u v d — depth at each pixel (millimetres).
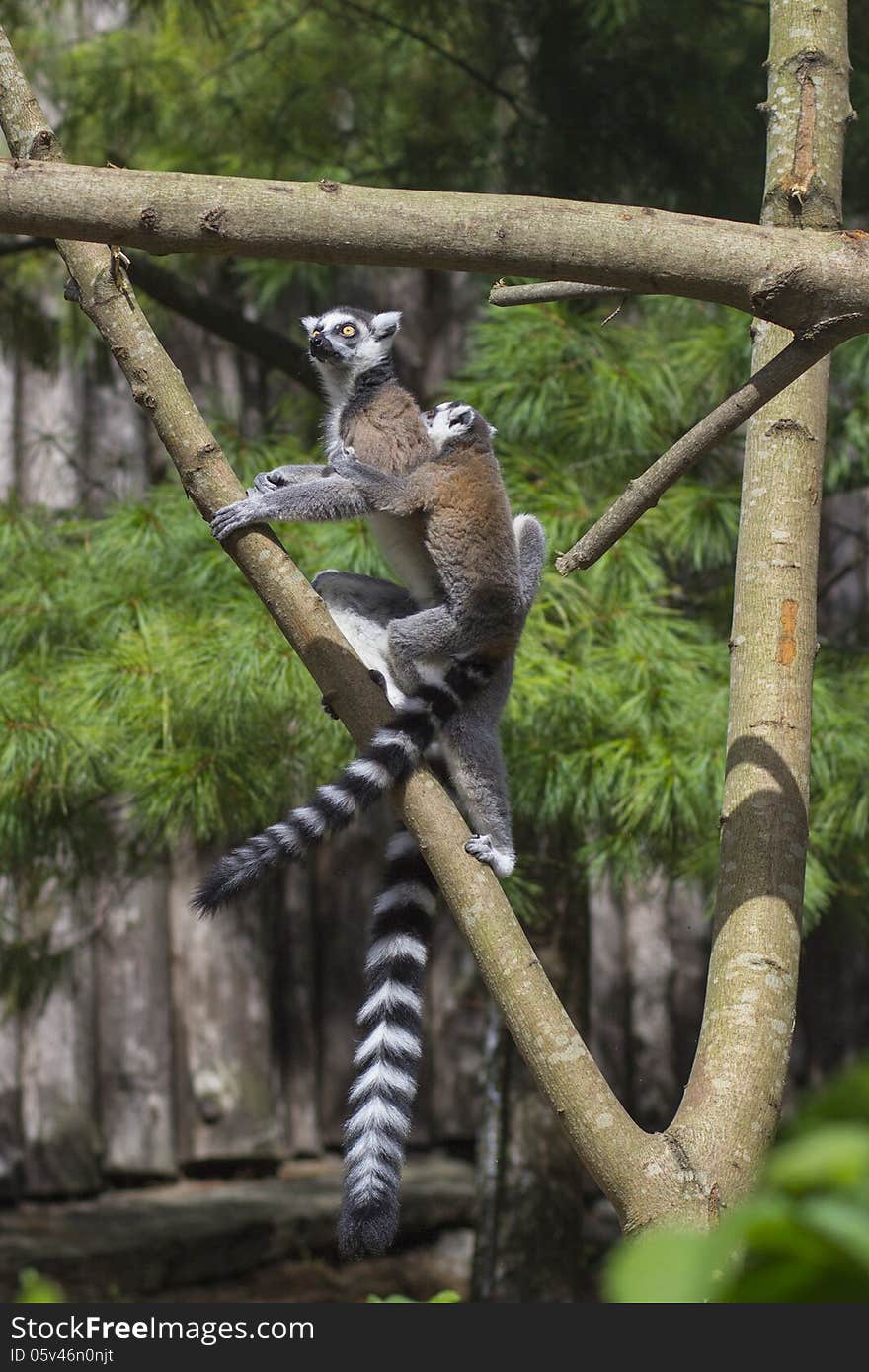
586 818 10133
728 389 10711
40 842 10578
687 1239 1173
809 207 6383
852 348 10633
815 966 19078
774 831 5508
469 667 7277
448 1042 17750
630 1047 18094
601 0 11195
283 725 9711
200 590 10266
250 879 5430
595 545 5145
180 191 4758
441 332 18391
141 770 9523
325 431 8523
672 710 9711
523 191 12703
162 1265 13914
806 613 5930
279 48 14016
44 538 11047
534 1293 12828
